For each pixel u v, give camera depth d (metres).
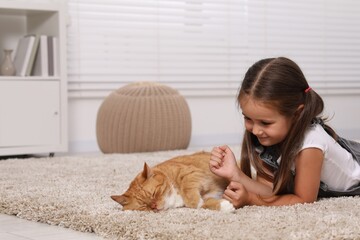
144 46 4.88
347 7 5.89
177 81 5.02
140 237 1.64
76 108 4.60
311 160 1.95
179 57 5.03
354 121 5.89
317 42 5.73
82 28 4.64
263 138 1.94
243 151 2.13
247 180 2.02
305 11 5.66
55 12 4.14
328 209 1.89
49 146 4.04
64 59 4.10
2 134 3.89
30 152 3.97
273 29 5.48
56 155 4.28
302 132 1.94
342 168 2.08
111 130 3.97
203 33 5.14
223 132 5.19
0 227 1.93
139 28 4.86
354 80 5.89
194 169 2.01
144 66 4.89
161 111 3.98
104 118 4.02
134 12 4.82
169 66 4.99
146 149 3.98
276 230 1.61
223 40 5.23
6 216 2.11
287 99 1.88
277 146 2.03
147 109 3.95
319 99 1.99
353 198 2.10
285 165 1.96
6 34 4.40
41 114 4.01
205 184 2.00
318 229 1.59
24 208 2.09
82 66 4.64
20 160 3.45
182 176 1.97
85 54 4.66
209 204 1.91
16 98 3.93
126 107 3.94
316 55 5.73
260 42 5.42
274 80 1.87
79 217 1.87
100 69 4.71
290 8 5.57
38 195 2.24
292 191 2.06
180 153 3.81
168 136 4.01
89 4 4.66
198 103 5.09
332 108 5.79
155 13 4.91
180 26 5.04
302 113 1.94
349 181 2.12
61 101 4.07
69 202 2.08
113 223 1.75
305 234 1.55
